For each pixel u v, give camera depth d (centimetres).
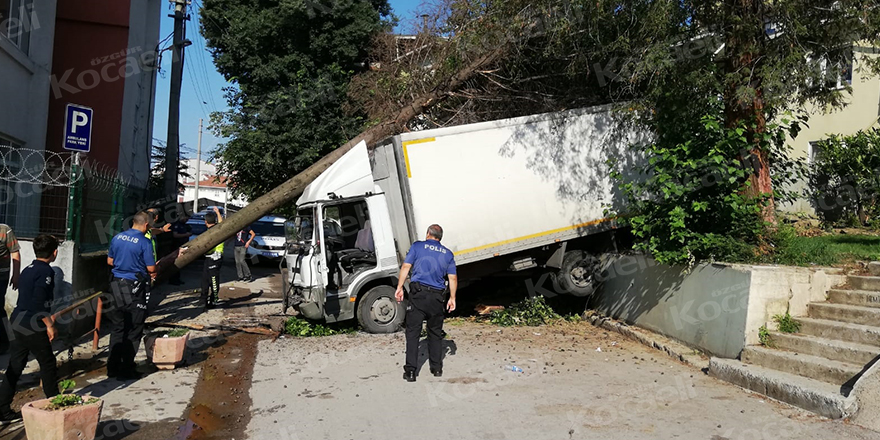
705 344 770
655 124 937
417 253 688
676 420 536
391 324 960
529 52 1161
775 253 825
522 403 589
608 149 1077
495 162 1003
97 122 1577
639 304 950
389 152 977
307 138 1980
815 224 1369
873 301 686
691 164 802
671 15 881
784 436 491
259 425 533
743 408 569
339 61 2019
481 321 1080
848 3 812
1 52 1039
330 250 962
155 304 1216
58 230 844
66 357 762
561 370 718
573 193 1052
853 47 871
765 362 653
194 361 770
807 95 862
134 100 1859
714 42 895
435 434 507
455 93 1207
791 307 721
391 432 513
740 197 809
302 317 1021
